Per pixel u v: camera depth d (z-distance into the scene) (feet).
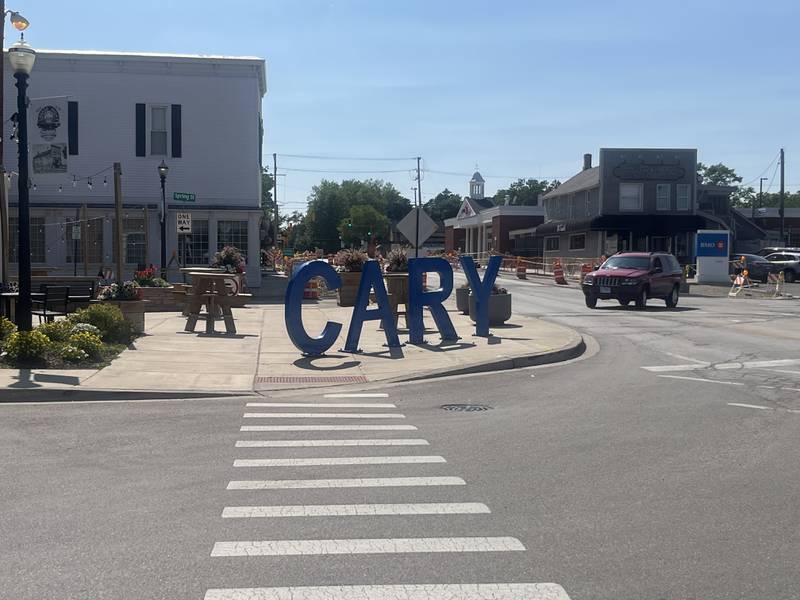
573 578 16.47
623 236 181.37
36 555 17.47
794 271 163.12
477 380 44.50
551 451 27.68
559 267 156.87
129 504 21.21
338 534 19.04
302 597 15.37
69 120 116.47
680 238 187.01
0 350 45.27
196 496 21.99
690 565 17.28
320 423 32.35
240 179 120.88
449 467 25.41
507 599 15.39
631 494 22.59
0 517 20.06
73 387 38.27
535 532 19.33
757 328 73.00
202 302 62.44
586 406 36.58
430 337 60.80
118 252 80.28
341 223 335.06
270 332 63.82
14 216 115.14
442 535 19.06
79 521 19.77
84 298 59.47
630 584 16.21
